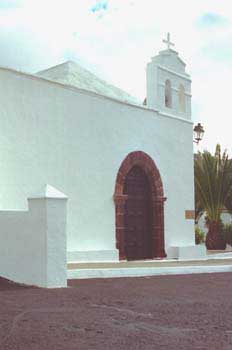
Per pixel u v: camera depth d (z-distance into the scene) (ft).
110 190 48.55
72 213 44.45
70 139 44.83
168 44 59.21
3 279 32.27
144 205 53.93
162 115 56.18
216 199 73.97
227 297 28.53
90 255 44.98
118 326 20.20
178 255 55.06
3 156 39.34
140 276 38.68
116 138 49.67
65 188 44.01
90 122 46.96
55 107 43.78
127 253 51.19
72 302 25.08
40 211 31.30
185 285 33.50
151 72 56.29
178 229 57.26
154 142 54.80
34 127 41.86
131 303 25.38
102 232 47.24
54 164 43.24
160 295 28.40
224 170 73.77
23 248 31.94
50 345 17.16
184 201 58.75
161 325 20.70
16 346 16.96
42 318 20.97
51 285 30.73
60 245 31.58
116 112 49.96
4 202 38.99
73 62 57.16
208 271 44.11
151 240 54.19
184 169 59.21
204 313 23.45
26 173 40.86
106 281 34.27
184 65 61.72
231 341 18.37
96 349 16.83
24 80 41.45
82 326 19.93
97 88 52.85
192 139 61.11
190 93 62.03
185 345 17.65
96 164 47.21
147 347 17.22
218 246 74.33
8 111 40.04
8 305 23.68
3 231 32.91
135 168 53.06
